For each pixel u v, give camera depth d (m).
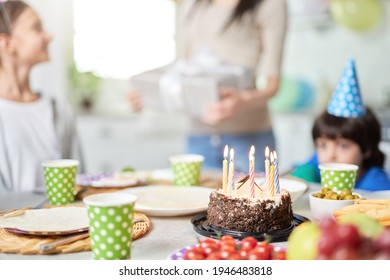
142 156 3.94
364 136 1.78
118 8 4.10
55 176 1.37
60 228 1.06
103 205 0.89
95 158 3.74
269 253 0.85
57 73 3.45
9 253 0.96
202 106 2.37
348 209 1.08
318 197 1.23
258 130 2.66
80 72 3.94
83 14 3.93
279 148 4.15
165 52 4.33
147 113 3.93
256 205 1.08
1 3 1.88
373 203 1.09
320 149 1.87
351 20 3.72
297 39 4.38
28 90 1.95
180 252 0.90
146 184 1.64
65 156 1.96
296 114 4.02
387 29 3.91
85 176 1.71
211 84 2.25
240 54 2.52
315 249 0.73
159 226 1.18
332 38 4.18
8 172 1.80
